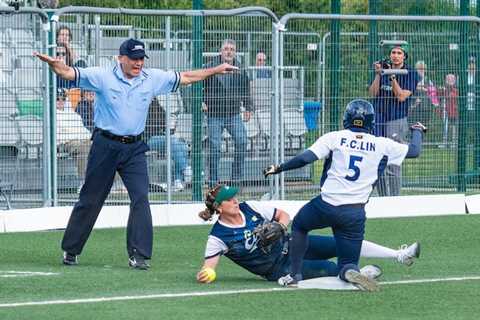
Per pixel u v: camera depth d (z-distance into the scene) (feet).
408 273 118.83
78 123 160.15
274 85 167.02
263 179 167.53
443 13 200.44
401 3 199.93
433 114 177.58
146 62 161.99
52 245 141.08
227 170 165.89
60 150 159.74
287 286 107.96
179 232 153.79
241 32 165.89
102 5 222.69
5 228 154.20
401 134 171.53
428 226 161.17
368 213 170.09
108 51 162.09
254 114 166.50
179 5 242.58
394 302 100.83
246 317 93.61
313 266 109.50
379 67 170.40
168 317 93.35
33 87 158.71
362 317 93.97
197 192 164.86
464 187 181.68
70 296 103.71
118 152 123.44
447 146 179.83
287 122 168.55
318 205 106.01
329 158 106.93
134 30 163.63
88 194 124.88
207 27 164.35
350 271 105.40
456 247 141.79
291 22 170.60
